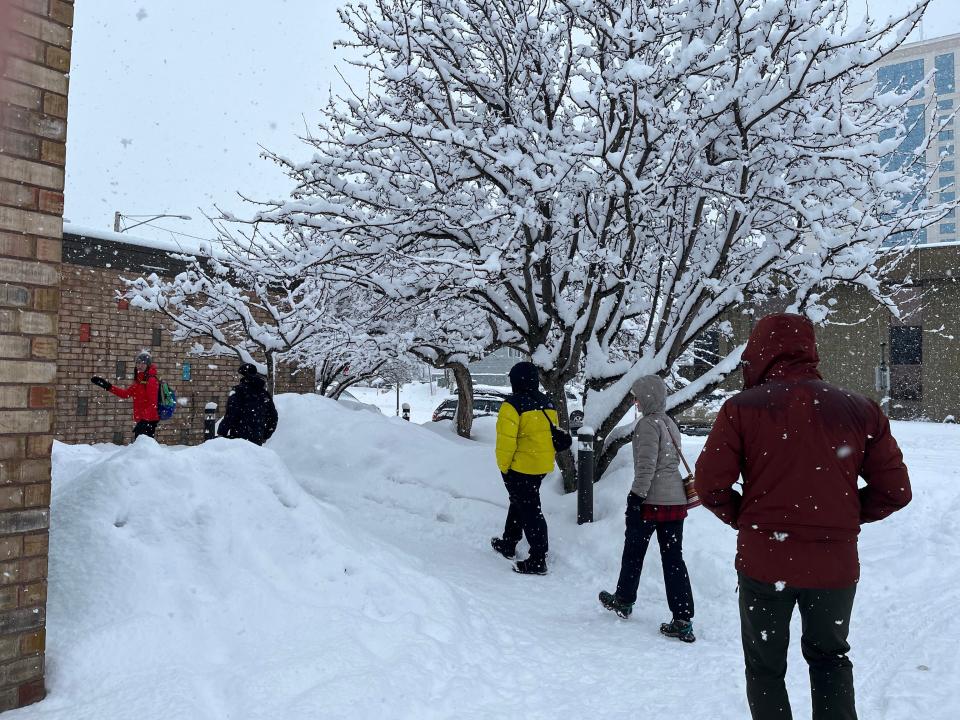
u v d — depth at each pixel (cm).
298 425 993
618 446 739
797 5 586
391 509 785
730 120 633
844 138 611
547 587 554
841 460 244
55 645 314
